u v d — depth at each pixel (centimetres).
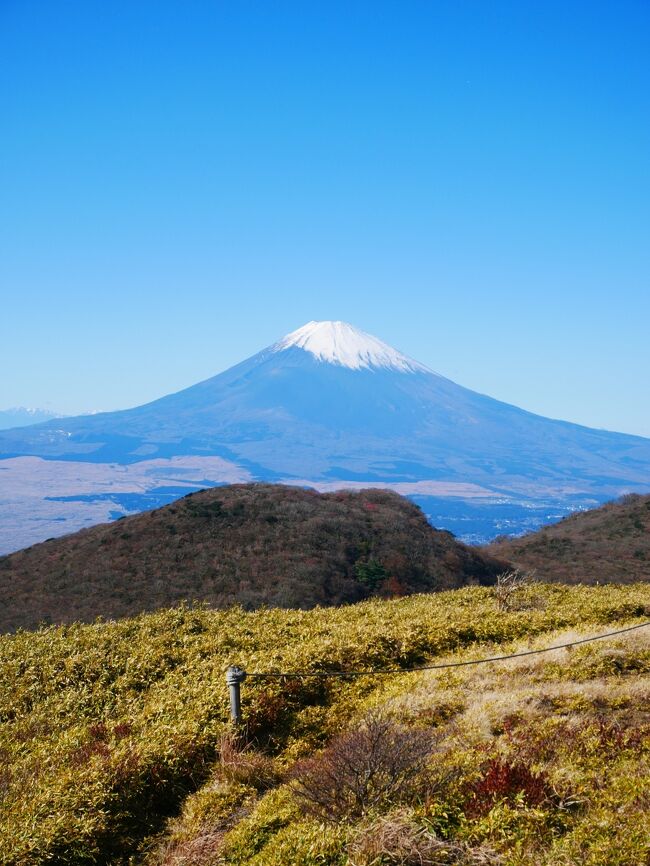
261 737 1180
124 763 1011
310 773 891
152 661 1628
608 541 7544
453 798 794
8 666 1678
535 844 704
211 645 1734
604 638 1542
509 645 1608
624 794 770
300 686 1341
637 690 1158
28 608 4941
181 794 1011
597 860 652
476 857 696
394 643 1597
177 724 1158
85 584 5228
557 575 6500
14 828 871
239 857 787
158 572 5400
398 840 721
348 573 5641
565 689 1188
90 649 1778
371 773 812
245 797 959
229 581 5256
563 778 816
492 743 953
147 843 901
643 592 2458
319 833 758
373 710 1177
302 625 2005
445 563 6184
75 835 866
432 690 1277
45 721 1380
